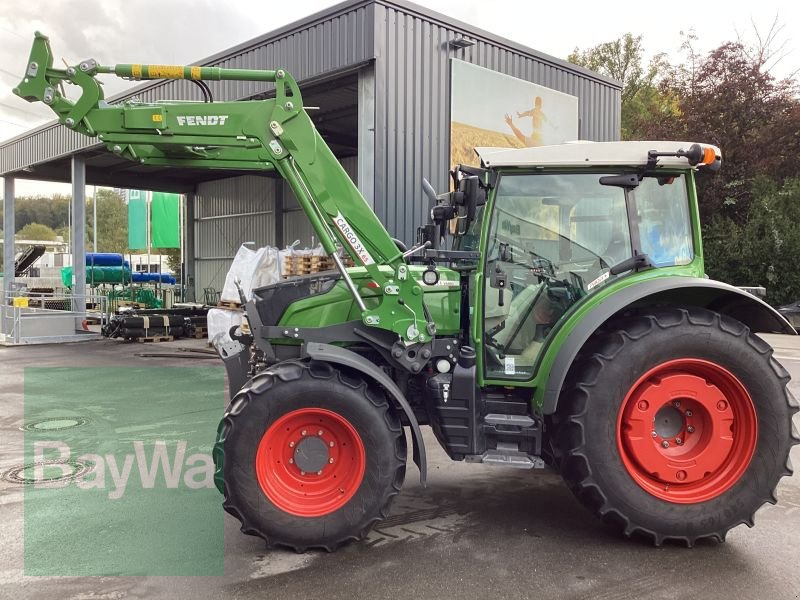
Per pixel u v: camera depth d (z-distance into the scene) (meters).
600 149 3.75
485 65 10.86
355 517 3.46
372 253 3.84
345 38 9.51
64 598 2.96
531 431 3.72
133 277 23.30
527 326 3.89
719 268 19.28
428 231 4.51
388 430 3.52
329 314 4.05
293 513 3.44
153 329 14.41
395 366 3.95
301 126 3.80
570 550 3.51
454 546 3.56
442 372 3.88
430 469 5.03
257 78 3.79
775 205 18.83
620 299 3.58
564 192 3.87
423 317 3.82
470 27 10.50
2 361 11.41
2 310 15.99
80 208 15.78
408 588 3.06
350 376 3.66
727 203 20.11
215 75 3.81
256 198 21.03
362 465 3.50
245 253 10.06
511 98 11.34
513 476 4.86
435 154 10.07
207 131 3.80
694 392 3.54
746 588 3.07
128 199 28.36
